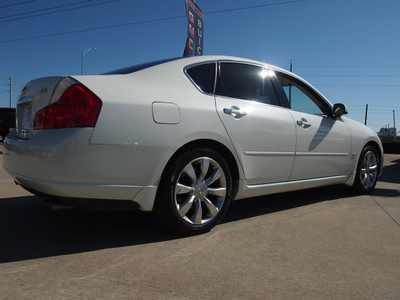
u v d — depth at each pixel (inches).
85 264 83.0
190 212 105.9
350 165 166.6
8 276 75.7
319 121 148.8
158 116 94.3
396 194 183.5
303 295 70.9
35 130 92.7
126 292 69.7
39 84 97.7
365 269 84.4
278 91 136.1
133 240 100.4
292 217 130.6
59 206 88.3
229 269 82.1
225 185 109.9
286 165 130.6
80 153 83.7
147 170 92.1
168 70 106.3
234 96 118.3
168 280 75.5
